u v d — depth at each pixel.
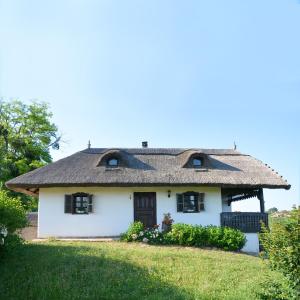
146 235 17.31
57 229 19.33
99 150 22.84
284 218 7.96
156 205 19.98
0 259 12.24
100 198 19.83
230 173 20.53
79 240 17.97
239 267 12.62
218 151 23.77
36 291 9.75
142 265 12.22
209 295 9.57
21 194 30.30
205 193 20.31
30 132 34.44
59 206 19.58
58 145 35.59
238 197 24.39
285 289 7.35
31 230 23.06
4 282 10.38
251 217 19.72
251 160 22.67
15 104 34.44
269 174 20.69
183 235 16.98
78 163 20.83
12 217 12.38
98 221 19.56
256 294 8.51
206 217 20.00
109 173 19.69
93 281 10.55
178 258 13.45
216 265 12.80
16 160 32.56
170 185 19.20
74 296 9.46
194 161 21.48
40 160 34.00
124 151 22.56
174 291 9.91
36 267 11.62
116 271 11.41
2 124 33.19
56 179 18.86
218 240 16.92
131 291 9.92
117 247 15.30
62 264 11.95
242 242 17.16
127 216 19.75
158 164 21.22
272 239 7.59
